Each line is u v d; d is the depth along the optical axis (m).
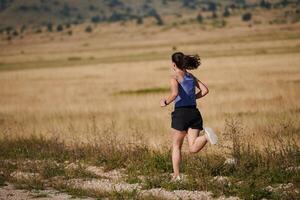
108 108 55.53
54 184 20.53
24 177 21.89
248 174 19.92
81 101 66.31
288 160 21.28
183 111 18.69
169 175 20.55
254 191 17.30
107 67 152.75
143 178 21.08
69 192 19.36
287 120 38.22
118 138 31.61
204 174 20.23
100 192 18.70
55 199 18.22
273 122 37.25
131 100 62.59
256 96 57.72
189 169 21.16
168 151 24.48
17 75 139.88
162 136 33.28
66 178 21.86
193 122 18.81
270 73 94.88
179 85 18.69
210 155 23.47
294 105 47.66
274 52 183.50
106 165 24.08
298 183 18.30
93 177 22.00
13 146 29.84
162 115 47.78
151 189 19.09
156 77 105.56
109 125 41.16
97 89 85.81
